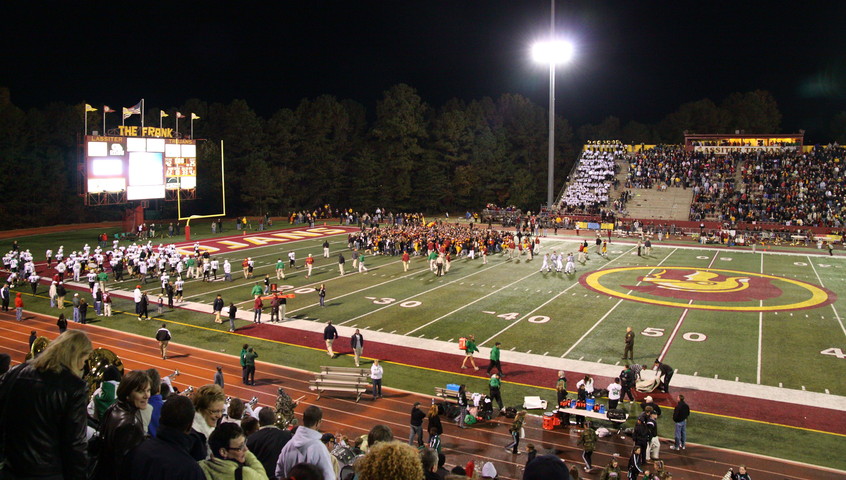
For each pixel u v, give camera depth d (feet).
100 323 119.85
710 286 147.02
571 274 161.68
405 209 322.75
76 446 18.66
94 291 133.90
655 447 65.31
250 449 27.04
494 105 334.24
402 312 124.77
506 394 84.89
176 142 217.15
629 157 299.58
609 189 276.82
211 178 295.89
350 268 171.22
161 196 213.05
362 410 80.02
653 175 280.51
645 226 238.07
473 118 326.24
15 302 129.39
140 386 20.94
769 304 129.80
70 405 18.53
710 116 356.79
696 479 62.03
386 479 16.33
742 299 134.21
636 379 85.10
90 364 32.48
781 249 204.64
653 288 145.07
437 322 117.60
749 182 262.88
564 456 66.95
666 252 197.98
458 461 65.46
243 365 88.63
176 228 232.12
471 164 323.37
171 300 129.49
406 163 313.94
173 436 18.89
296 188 312.09
